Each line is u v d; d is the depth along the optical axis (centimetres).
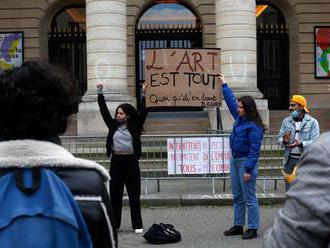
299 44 2500
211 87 1514
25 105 212
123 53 1903
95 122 1823
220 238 881
